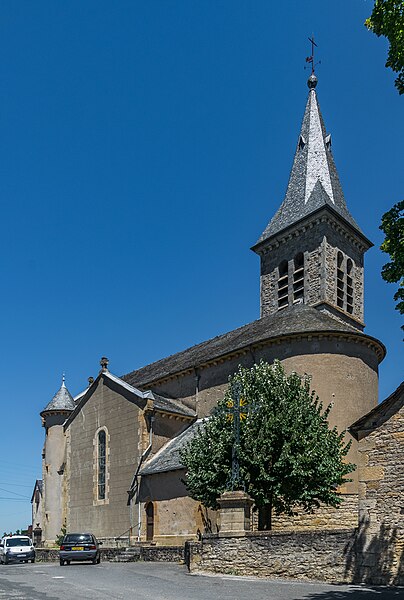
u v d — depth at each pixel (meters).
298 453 20.31
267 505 20.84
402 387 15.92
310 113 43.91
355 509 22.83
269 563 17.22
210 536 18.73
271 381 22.72
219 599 13.02
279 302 39.09
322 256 36.88
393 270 12.48
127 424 32.88
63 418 44.38
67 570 22.03
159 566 22.31
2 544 31.02
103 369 36.06
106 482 33.41
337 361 27.42
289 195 41.69
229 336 37.75
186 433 31.98
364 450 16.19
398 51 12.45
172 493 28.55
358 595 13.24
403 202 12.67
